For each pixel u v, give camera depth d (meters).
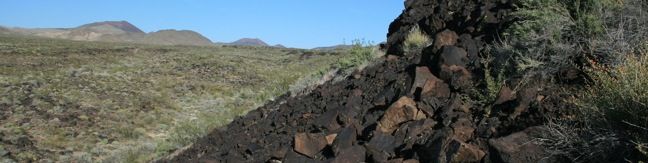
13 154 17.28
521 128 4.80
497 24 7.91
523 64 5.83
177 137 18.27
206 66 43.56
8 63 38.25
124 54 50.28
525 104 5.09
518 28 6.57
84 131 20.95
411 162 4.96
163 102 27.95
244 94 30.81
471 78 6.55
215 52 59.34
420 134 5.49
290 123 8.56
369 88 8.52
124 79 34.81
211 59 48.66
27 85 29.62
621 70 4.29
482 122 5.23
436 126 5.61
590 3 6.19
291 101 10.63
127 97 28.47
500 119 5.17
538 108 4.86
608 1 6.14
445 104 6.07
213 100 29.81
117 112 24.69
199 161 8.64
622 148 3.97
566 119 4.44
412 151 5.26
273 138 7.89
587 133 4.18
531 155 4.25
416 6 12.94
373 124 6.28
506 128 4.94
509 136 4.51
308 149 6.30
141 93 29.98
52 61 41.38
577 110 4.50
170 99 29.27
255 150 7.66
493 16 8.26
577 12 6.20
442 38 8.07
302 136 6.42
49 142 18.84
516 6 7.30
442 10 10.53
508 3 8.27
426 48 8.49
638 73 4.21
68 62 41.41
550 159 4.14
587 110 4.32
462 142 4.65
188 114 25.97
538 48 6.11
